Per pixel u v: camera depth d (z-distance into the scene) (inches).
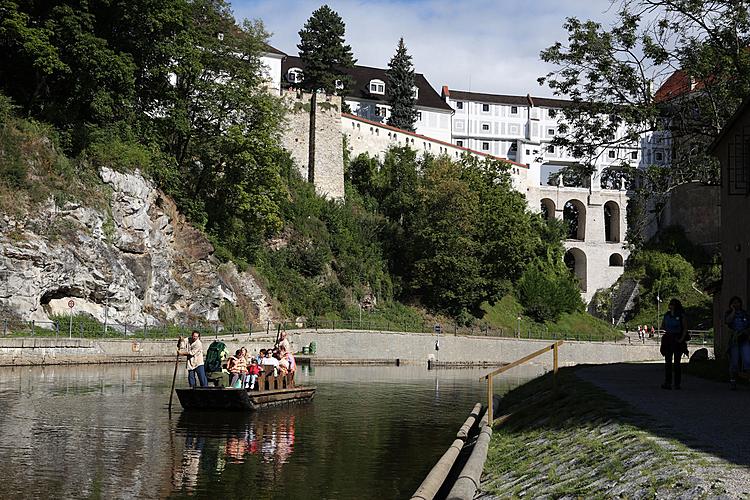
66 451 792.9
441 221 3422.7
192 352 1166.3
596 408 688.4
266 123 2792.8
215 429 962.1
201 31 2714.1
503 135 5684.1
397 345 2807.6
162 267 2404.0
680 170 1584.6
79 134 2301.9
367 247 3415.4
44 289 1990.7
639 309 4552.2
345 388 1630.2
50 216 2047.2
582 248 4840.1
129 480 673.6
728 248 1261.1
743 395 782.5
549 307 3850.9
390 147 3922.2
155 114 2682.1
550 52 1612.9
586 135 1624.0
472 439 830.5
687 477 389.1
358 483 682.2
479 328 3410.4
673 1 1519.4
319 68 4217.5
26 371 1640.0
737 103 1498.5
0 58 2249.0
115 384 1439.5
